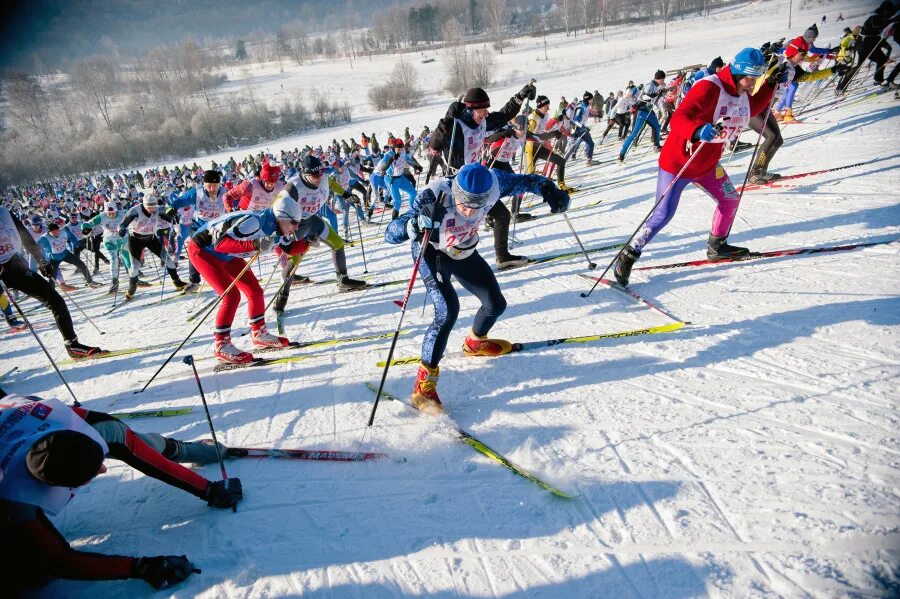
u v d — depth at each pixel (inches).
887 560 73.3
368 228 469.4
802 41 222.2
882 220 189.5
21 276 192.2
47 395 175.6
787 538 79.0
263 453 116.9
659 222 169.2
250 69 3833.7
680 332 143.9
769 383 116.0
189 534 96.9
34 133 2458.2
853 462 90.8
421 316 190.7
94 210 658.2
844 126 339.0
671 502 89.0
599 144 647.8
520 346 149.7
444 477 104.0
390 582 82.2
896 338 122.8
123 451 90.5
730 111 161.6
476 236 129.4
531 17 3880.4
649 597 74.0
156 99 2632.9
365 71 3006.9
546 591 77.4
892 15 391.2
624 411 115.0
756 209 231.0
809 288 154.2
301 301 237.9
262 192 215.3
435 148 217.8
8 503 74.0
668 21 2706.7
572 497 93.4
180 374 172.7
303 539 92.6
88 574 79.9
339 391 142.7
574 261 216.8
